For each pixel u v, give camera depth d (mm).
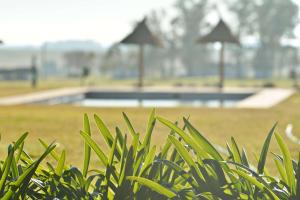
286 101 21500
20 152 2248
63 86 35781
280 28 85312
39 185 2107
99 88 32250
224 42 34688
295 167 2250
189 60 87562
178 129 2174
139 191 2141
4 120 12773
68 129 11000
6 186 2195
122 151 2174
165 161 2137
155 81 63812
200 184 2115
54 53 149250
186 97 29844
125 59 91125
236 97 29578
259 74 86688
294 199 2043
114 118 13594
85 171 2338
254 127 11852
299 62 90750
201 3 84000
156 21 82500
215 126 12000
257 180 2096
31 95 24641
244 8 83500
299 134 10633
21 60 169375
